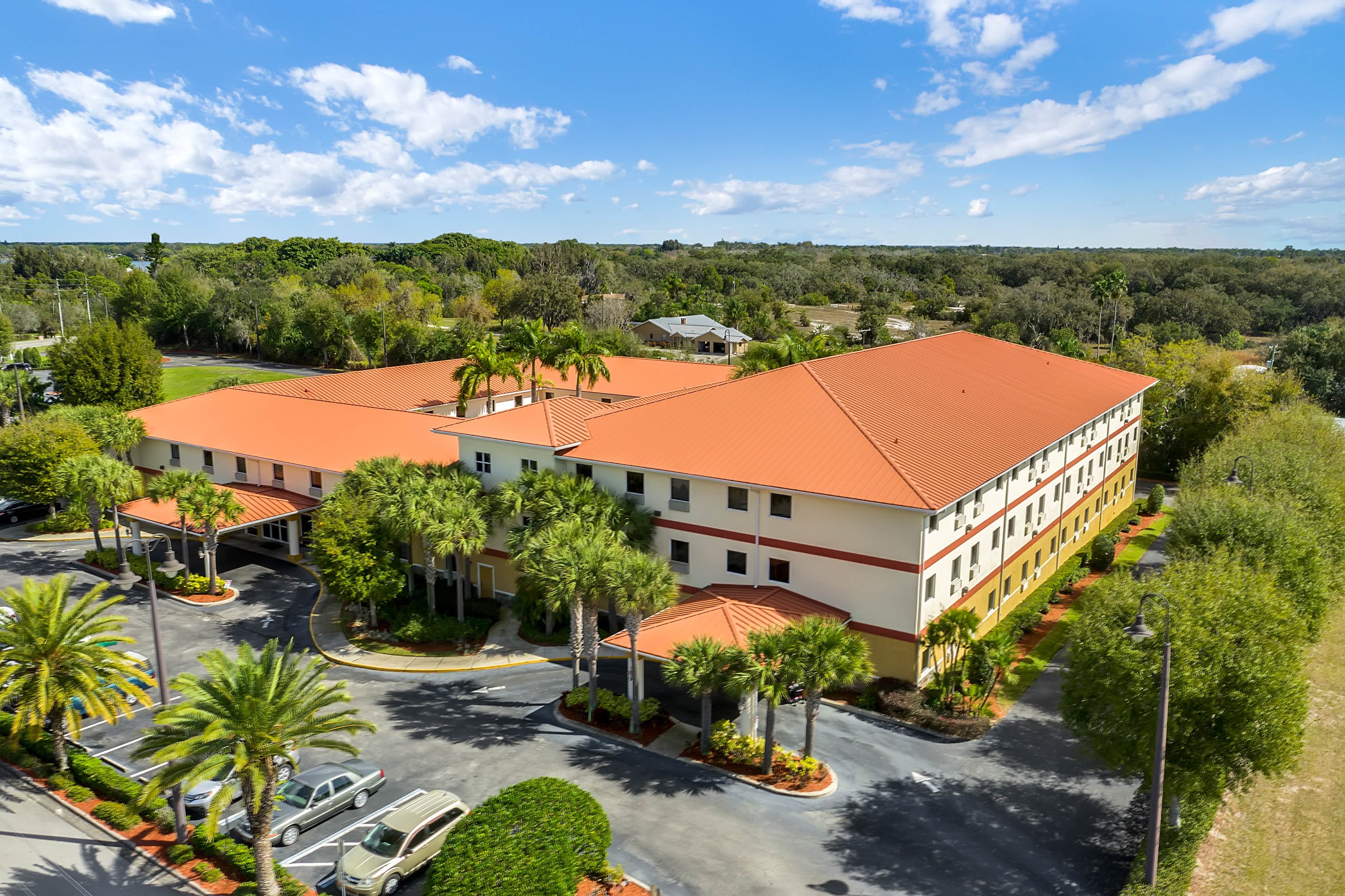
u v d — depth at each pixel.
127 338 87.31
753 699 31.27
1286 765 23.09
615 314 149.62
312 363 132.88
